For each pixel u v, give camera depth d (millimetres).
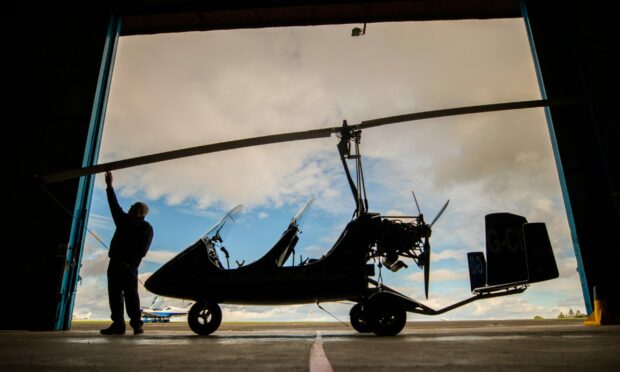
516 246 4062
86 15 7445
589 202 6152
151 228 4500
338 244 4031
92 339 3340
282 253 4199
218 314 4016
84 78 6934
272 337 3562
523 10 7570
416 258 4059
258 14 8680
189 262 4051
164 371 1503
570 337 2992
